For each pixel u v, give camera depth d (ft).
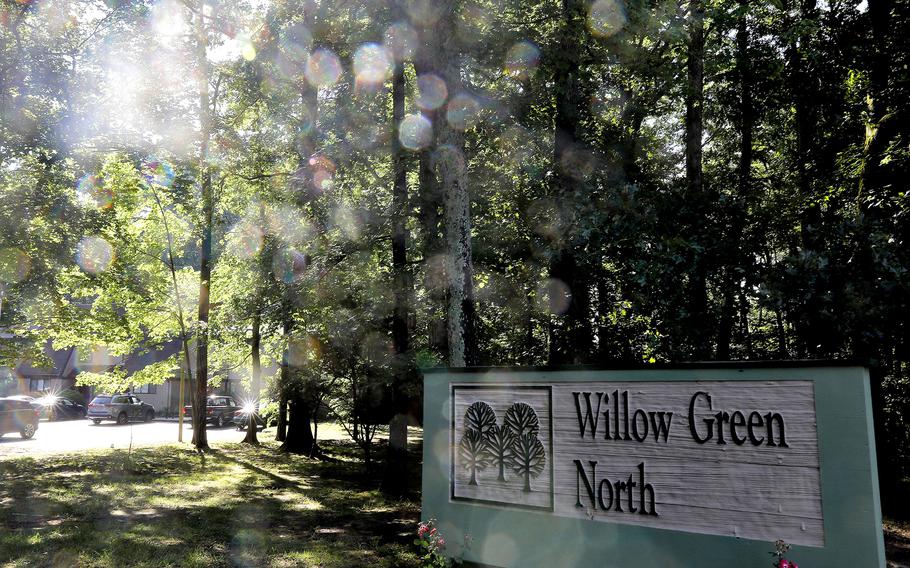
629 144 44.60
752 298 34.35
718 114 61.62
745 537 16.84
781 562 15.30
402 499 38.88
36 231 47.57
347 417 49.47
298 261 44.73
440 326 41.98
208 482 43.73
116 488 39.40
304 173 45.93
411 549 25.84
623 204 34.45
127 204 60.70
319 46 50.08
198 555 23.90
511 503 21.03
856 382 15.92
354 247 43.88
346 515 33.24
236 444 73.77
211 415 113.19
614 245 34.19
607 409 19.60
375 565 23.29
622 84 48.42
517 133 43.70
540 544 20.25
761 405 17.12
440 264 39.93
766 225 36.47
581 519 19.61
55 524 28.60
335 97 50.55
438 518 22.43
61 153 45.39
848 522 15.58
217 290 70.90
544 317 41.06
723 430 17.56
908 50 39.11
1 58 43.86
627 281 35.24
